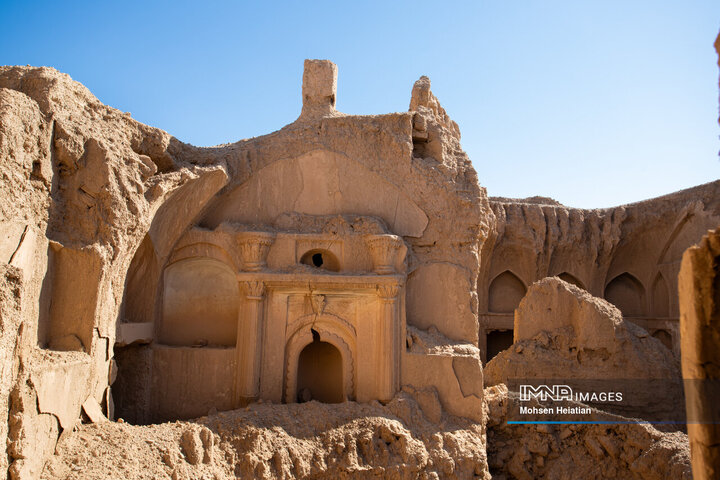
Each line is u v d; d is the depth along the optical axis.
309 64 14.84
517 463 12.88
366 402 12.46
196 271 13.89
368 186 13.89
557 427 12.84
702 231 20.52
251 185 13.81
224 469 9.72
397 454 11.16
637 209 23.38
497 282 24.48
